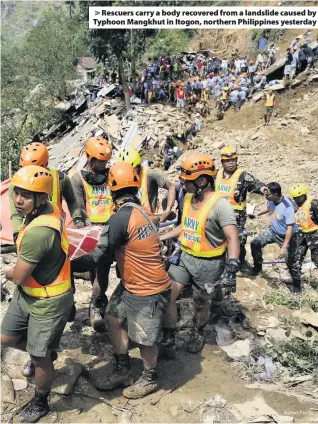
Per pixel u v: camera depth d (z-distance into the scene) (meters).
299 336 4.92
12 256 6.30
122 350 4.00
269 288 6.37
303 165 15.29
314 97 20.03
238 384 4.24
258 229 9.90
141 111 22.27
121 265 3.69
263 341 4.89
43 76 34.03
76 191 4.71
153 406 3.87
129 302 3.71
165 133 19.88
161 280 3.74
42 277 3.31
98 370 4.25
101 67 38.31
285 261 6.34
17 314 3.47
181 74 30.14
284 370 4.49
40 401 3.62
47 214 3.30
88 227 4.11
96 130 22.50
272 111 20.09
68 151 22.58
